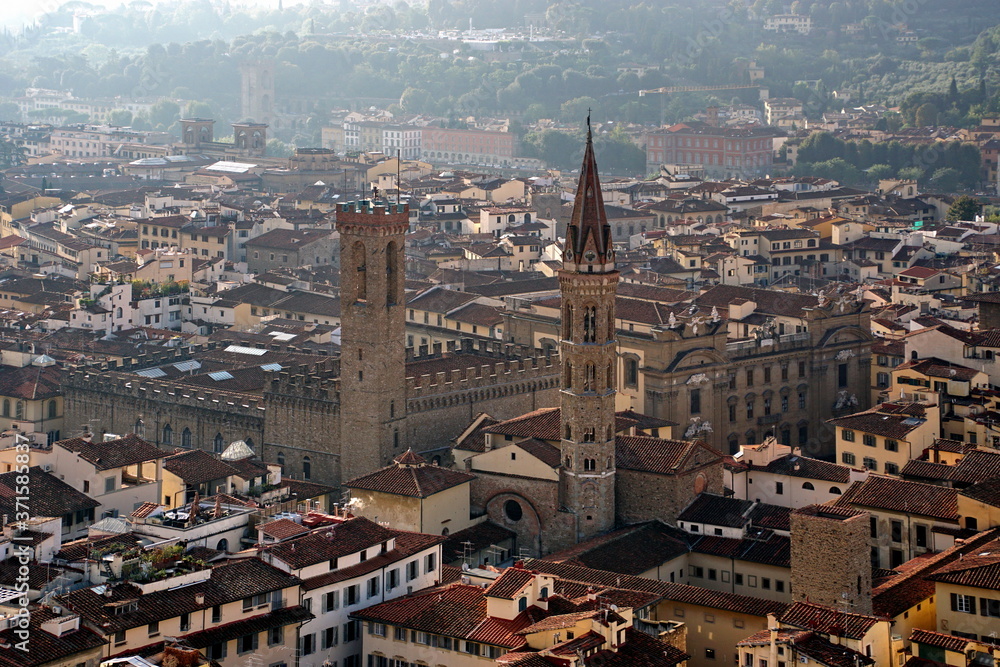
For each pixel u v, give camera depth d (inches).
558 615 7106.3
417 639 7317.9
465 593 7504.9
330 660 7440.9
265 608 7150.6
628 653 6801.2
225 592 7017.7
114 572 7032.5
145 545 7559.1
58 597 6658.5
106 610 6628.9
